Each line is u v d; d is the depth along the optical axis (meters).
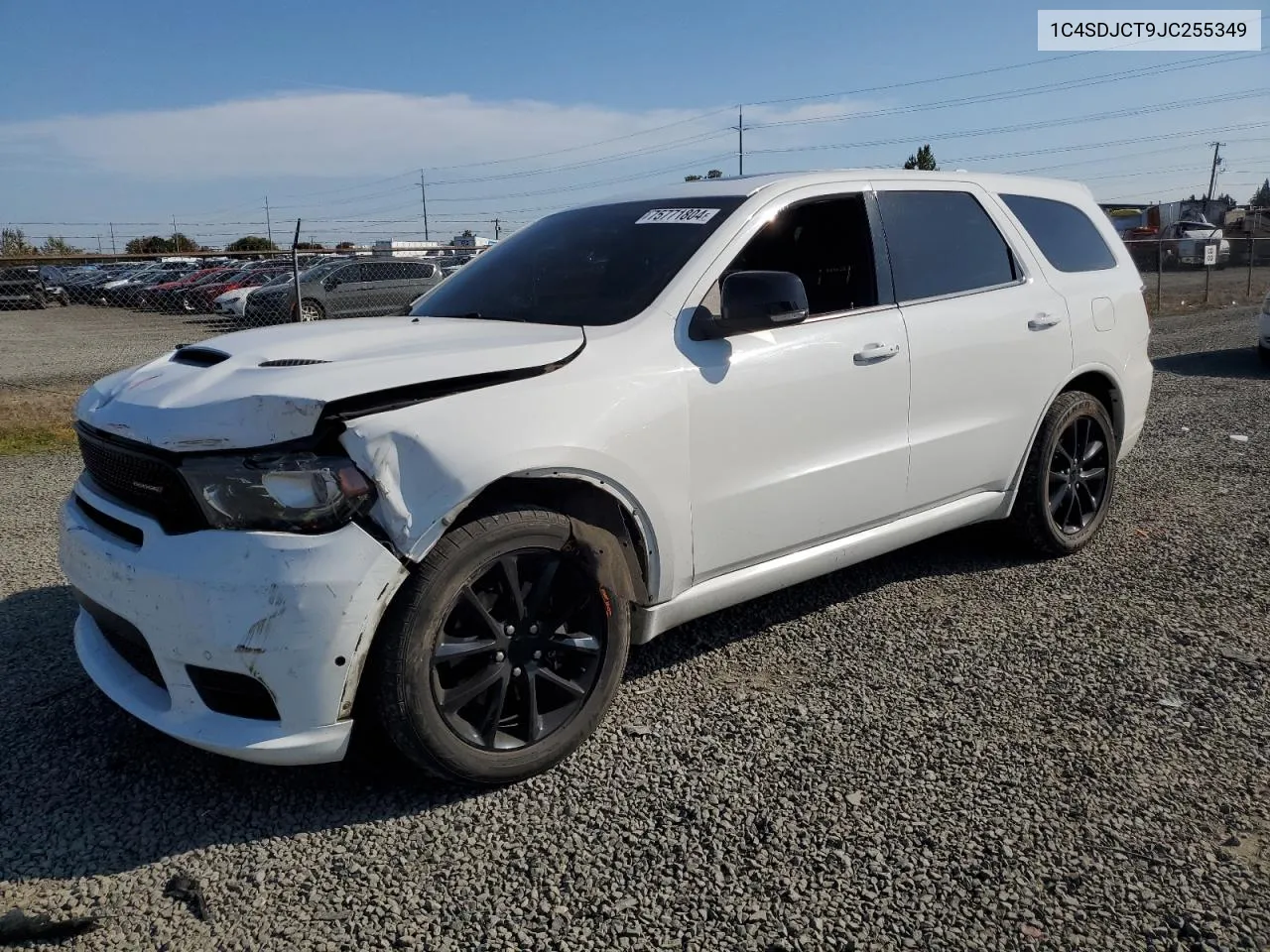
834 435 3.73
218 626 2.56
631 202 4.16
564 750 3.03
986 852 2.61
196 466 2.63
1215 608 4.24
